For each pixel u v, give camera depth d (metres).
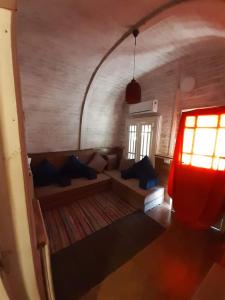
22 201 0.46
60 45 2.24
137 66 3.07
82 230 2.23
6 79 0.38
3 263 0.43
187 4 1.49
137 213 2.69
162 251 1.87
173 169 2.63
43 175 3.04
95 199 3.16
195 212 2.29
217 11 1.43
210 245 1.97
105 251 1.87
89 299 1.34
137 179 3.43
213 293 1.12
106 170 4.21
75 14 1.72
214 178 2.13
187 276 1.55
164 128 3.24
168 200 3.01
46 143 3.36
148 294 1.39
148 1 1.54
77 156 3.83
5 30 0.37
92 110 3.76
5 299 0.41
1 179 0.41
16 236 0.46
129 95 1.99
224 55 2.31
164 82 3.18
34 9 1.63
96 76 3.08
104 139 4.26
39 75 2.64
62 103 3.24
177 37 2.14
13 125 0.41
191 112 2.44
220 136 2.15
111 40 2.21
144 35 2.09
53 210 2.72
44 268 0.78
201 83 2.60
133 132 4.04
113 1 1.55
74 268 1.63
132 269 1.63
